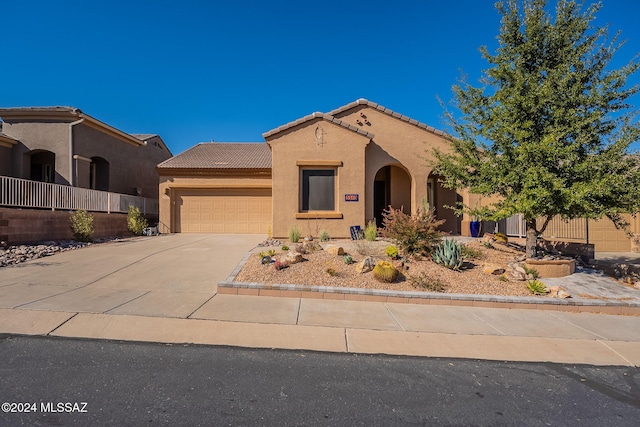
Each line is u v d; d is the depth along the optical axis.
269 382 3.91
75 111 17.02
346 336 5.40
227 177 18.59
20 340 4.86
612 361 4.84
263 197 18.69
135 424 3.07
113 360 4.34
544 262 9.09
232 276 8.00
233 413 3.29
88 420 3.11
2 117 16.95
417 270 8.70
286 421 3.19
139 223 17.25
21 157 16.91
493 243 11.84
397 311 6.69
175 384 3.80
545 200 8.26
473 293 7.65
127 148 21.64
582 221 13.91
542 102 8.56
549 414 3.48
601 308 7.16
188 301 6.75
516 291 7.86
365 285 7.81
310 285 7.65
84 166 17.86
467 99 9.92
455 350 5.04
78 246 12.56
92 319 5.64
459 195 15.68
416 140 14.75
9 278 8.01
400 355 4.80
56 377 3.87
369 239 12.08
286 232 13.20
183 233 18.39
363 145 13.48
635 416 3.48
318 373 4.18
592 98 8.57
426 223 9.80
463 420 3.32
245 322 5.80
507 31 9.46
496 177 9.10
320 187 13.51
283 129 13.30
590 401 3.75
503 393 3.87
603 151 8.56
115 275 8.49
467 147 9.88
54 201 13.70
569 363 4.73
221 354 4.62
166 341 4.98
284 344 5.03
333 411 3.38
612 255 13.68
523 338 5.59
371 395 3.71
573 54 9.05
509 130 8.89
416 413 3.40
